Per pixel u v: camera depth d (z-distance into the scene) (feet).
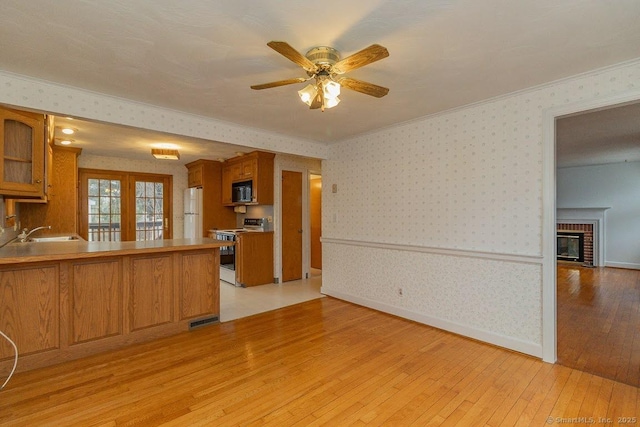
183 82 8.40
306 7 5.34
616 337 10.43
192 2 5.18
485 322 10.11
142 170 21.36
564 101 8.43
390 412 6.63
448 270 11.04
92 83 8.46
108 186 20.25
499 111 9.68
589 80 8.02
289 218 19.13
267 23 5.81
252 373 8.21
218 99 9.62
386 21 5.74
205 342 10.21
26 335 8.37
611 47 6.73
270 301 14.84
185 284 11.27
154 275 10.55
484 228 10.07
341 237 15.08
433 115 11.22
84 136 14.42
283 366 8.59
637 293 15.92
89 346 9.28
